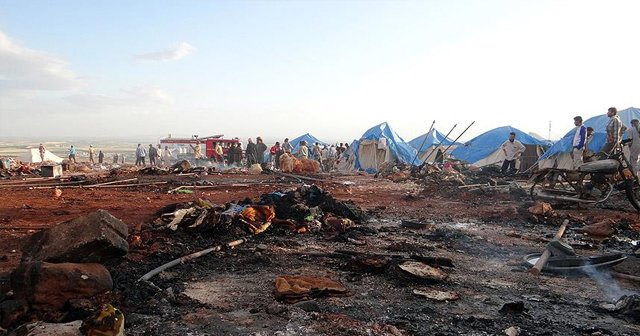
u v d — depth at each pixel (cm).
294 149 3900
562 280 550
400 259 601
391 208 1177
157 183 1745
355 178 2309
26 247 483
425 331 387
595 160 1249
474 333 385
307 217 877
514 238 809
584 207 1204
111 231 511
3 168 2608
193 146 4056
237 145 3812
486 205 1241
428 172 2166
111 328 348
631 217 1051
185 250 644
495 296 487
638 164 1366
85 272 438
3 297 419
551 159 2278
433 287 509
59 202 1186
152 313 416
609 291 507
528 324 407
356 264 570
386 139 3086
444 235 816
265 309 430
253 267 583
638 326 407
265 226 810
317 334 376
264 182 1897
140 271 535
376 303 455
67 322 386
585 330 392
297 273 558
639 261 626
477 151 3055
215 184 1750
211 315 414
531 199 1293
